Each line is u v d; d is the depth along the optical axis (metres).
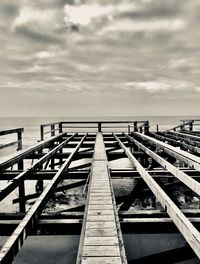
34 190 12.84
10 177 6.39
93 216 3.40
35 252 6.55
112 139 14.96
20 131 9.62
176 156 7.23
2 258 2.33
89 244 2.69
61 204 10.29
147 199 10.38
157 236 7.25
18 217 4.14
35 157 9.84
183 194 10.72
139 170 5.70
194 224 3.52
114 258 2.43
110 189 4.52
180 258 3.53
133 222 3.52
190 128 18.50
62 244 6.98
